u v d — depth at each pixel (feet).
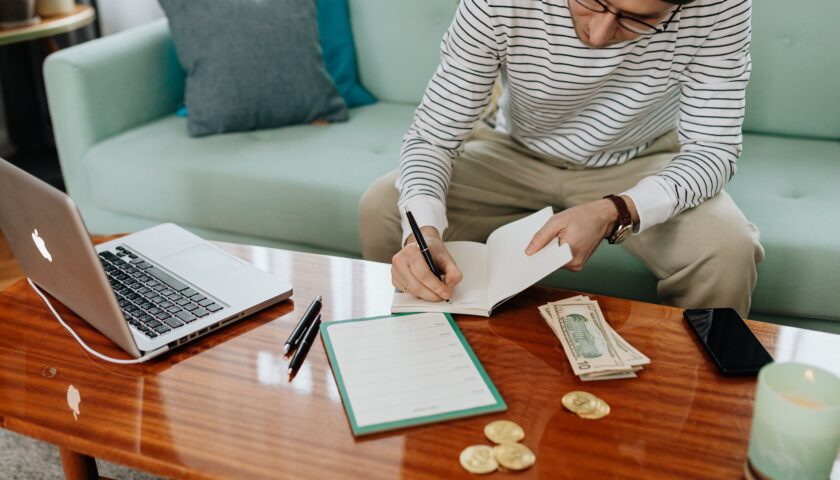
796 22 6.31
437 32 7.25
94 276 3.37
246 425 3.17
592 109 4.98
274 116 7.00
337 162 6.34
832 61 6.30
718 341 3.64
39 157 10.02
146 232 4.69
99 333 3.84
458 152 5.08
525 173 5.49
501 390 3.37
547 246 3.98
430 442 3.07
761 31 6.41
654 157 5.37
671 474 2.89
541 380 3.43
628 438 3.08
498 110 5.98
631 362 3.46
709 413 3.22
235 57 6.83
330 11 7.41
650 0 3.62
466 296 3.98
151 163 6.49
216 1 6.88
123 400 3.34
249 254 4.59
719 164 4.60
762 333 3.77
